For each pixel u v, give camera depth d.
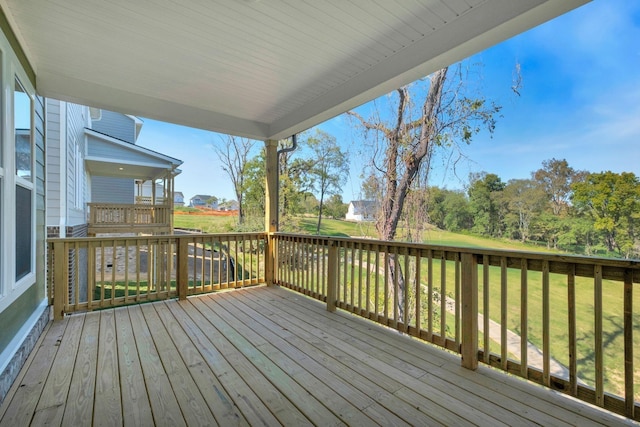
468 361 2.28
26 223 2.71
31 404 1.80
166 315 3.51
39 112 3.26
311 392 1.96
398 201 8.46
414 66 2.61
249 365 2.32
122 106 3.64
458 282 2.42
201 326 3.16
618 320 5.09
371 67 3.04
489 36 2.13
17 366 2.12
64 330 3.01
